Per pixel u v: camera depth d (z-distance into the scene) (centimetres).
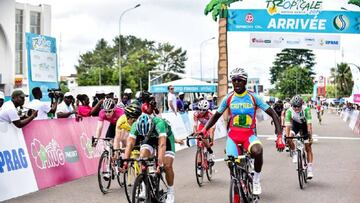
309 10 1944
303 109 848
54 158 839
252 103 599
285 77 11519
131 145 576
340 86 10700
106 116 790
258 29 1962
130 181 695
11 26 3931
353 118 2488
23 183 739
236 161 546
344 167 1030
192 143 1573
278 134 593
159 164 562
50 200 695
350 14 1947
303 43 2075
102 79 8262
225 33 1975
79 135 945
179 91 2666
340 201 685
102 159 750
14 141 747
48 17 4591
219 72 2000
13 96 789
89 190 772
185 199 702
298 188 789
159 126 569
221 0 1953
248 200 568
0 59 3894
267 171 978
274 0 1950
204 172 899
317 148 1420
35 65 1273
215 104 2433
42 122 838
